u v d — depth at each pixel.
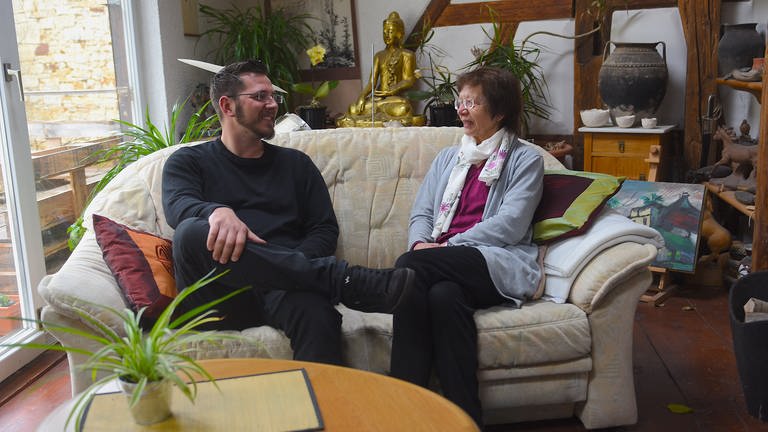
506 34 4.34
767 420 2.21
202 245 1.92
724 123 3.90
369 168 2.54
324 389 1.44
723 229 3.49
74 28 3.14
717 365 2.66
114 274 1.98
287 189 2.27
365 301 1.94
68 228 2.89
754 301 2.39
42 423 1.33
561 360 2.06
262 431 1.27
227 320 2.00
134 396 1.21
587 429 2.18
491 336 2.00
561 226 2.22
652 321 3.11
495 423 2.17
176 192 2.12
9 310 2.70
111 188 2.29
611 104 3.89
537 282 2.14
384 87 4.36
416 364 1.96
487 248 2.13
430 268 2.04
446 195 2.35
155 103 3.80
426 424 1.30
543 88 4.33
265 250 1.92
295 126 2.91
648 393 2.46
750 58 3.65
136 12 3.69
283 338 1.98
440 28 4.46
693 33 3.83
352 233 2.48
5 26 2.62
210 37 4.35
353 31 4.59
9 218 2.68
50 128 2.97
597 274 2.05
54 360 2.80
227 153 2.25
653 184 3.47
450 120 4.15
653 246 2.10
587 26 4.11
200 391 1.43
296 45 4.66
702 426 2.23
